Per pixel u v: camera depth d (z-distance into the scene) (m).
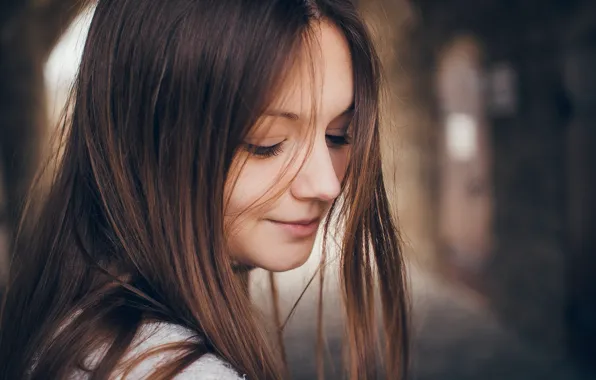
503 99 6.59
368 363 1.21
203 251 0.81
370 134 0.88
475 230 7.72
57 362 0.75
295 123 0.82
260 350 0.86
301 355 5.41
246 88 0.76
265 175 0.83
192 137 0.78
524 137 6.19
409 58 9.84
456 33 7.78
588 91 5.14
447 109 8.44
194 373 0.70
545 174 5.79
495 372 5.35
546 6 5.42
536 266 6.05
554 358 5.60
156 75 0.80
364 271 1.15
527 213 6.22
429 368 5.50
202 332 0.80
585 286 5.32
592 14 4.82
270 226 0.86
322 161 0.84
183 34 0.78
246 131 0.78
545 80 5.64
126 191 0.84
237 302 0.83
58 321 0.82
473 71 7.44
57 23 6.65
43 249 0.92
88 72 0.88
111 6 0.87
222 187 0.80
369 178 0.92
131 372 0.70
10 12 6.07
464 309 7.32
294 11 0.79
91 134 0.88
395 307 1.19
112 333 0.75
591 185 5.24
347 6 0.86
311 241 0.90
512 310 6.62
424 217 9.69
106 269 0.87
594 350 5.18
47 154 1.07
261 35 0.77
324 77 0.83
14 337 0.92
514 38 6.20
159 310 0.79
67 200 0.92
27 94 6.73
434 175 9.13
